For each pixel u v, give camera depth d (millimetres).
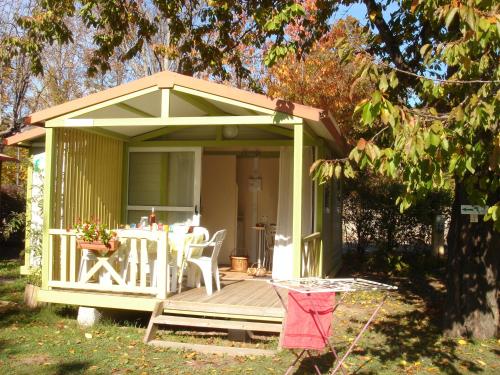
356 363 5691
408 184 4426
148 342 6273
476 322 6680
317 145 9500
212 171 11203
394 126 4137
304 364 5617
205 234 8078
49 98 18141
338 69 14406
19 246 15633
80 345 6191
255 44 10531
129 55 10664
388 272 12633
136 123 7293
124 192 9859
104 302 7098
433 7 4996
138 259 7691
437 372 5492
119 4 10008
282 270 9117
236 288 7852
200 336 6766
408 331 7066
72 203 8250
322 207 9734
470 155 4180
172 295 7156
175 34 10758
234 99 7035
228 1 9766
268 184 11273
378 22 7711
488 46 4711
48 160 7660
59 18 9953
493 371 5551
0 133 14016
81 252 7855
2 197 15445
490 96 4297
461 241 6785
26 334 6602
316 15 9219
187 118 7098
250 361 5719
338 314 8008
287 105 6844
